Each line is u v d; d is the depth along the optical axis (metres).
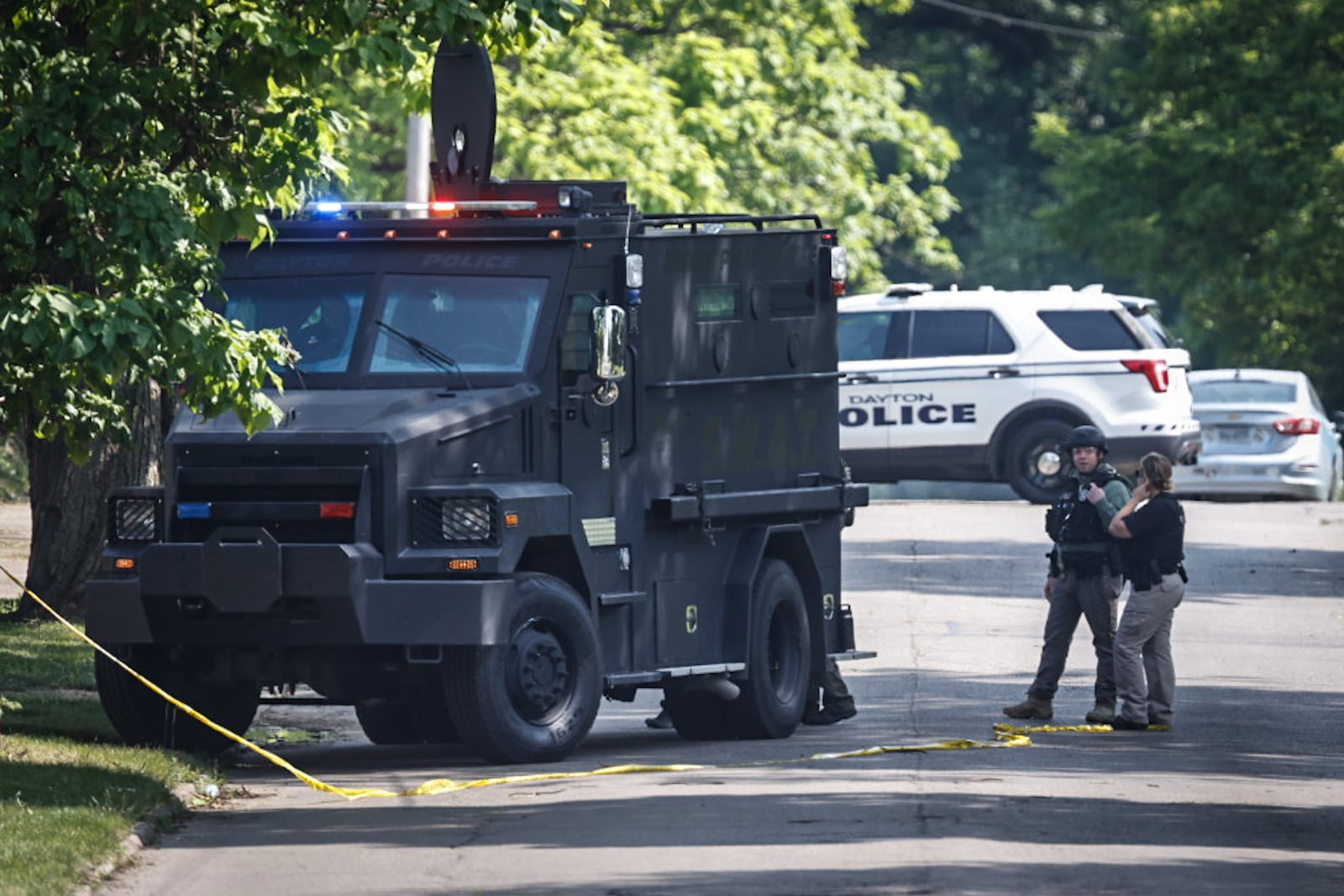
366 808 45.62
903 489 151.62
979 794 46.41
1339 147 169.75
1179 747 54.75
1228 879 38.06
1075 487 59.41
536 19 47.78
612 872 38.41
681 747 55.78
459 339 52.72
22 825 40.22
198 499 50.72
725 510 56.34
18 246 45.84
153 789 45.00
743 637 56.59
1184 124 176.62
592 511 53.19
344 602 49.03
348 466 49.94
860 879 37.62
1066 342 113.94
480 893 37.06
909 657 71.94
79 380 46.72
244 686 53.00
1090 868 38.66
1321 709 62.09
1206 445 130.00
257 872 38.84
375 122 129.00
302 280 53.78
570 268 53.09
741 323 57.53
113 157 46.19
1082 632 78.38
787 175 160.12
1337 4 170.00
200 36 46.66
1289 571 97.06
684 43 148.00
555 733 51.44
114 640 50.94
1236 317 183.50
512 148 127.88
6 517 106.38
